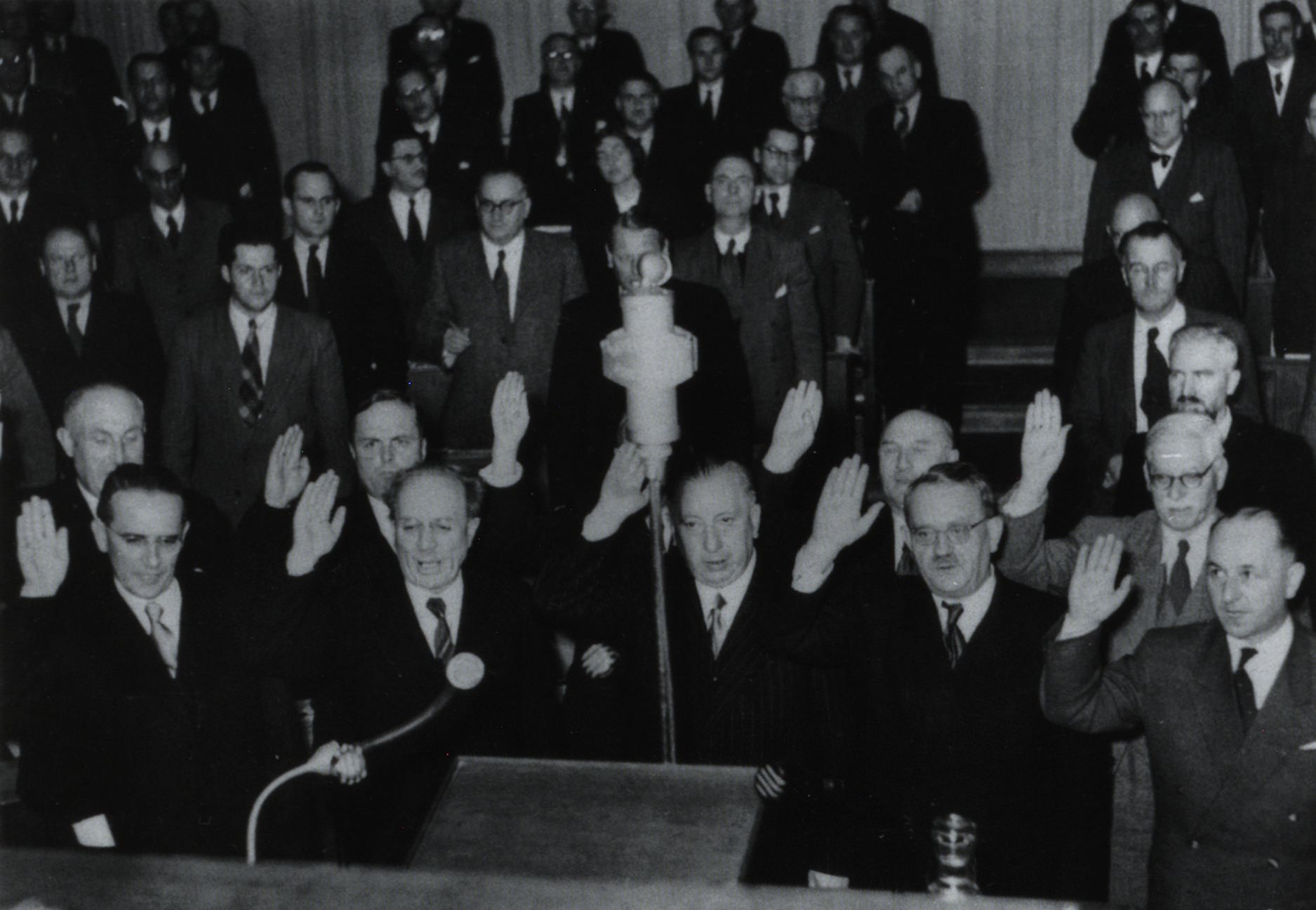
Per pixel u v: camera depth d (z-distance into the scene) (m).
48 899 1.72
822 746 3.32
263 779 3.40
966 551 3.21
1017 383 7.38
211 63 7.66
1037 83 8.03
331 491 3.33
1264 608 3.00
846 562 3.55
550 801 2.50
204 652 3.38
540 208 7.33
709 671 3.36
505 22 8.54
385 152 7.37
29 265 5.86
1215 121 6.72
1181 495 3.45
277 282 6.16
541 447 5.55
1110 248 6.35
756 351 5.79
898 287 6.98
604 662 3.46
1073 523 5.50
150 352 5.98
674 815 2.45
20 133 7.06
